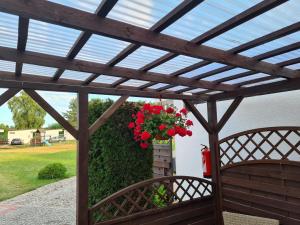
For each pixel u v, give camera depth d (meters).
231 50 2.04
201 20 1.56
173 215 3.57
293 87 2.87
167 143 6.55
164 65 2.40
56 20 1.32
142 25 1.60
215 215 4.00
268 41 1.81
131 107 4.07
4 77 2.43
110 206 3.44
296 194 3.09
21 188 9.33
